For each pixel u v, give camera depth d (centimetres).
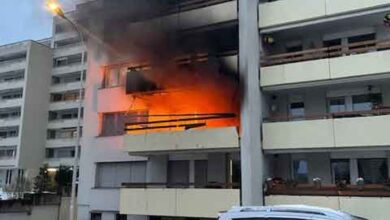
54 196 2355
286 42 1864
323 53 1683
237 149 1673
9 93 6644
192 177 1862
